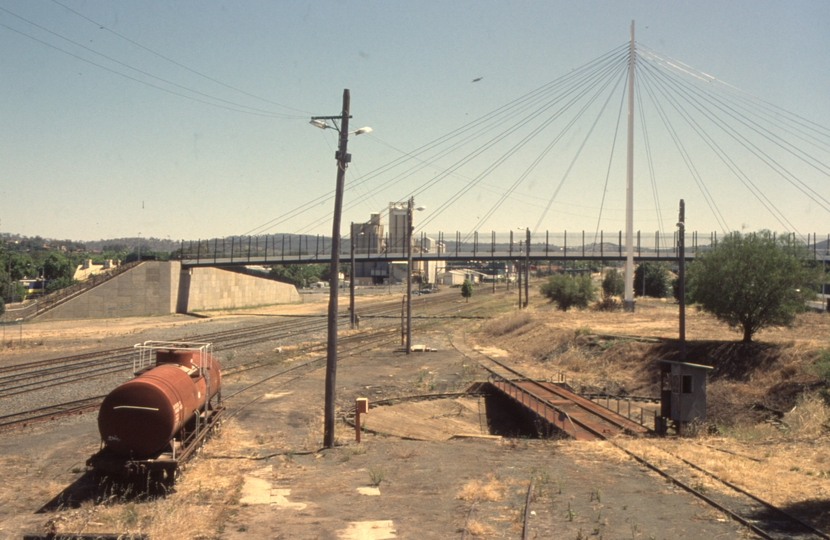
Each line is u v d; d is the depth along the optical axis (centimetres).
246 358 4100
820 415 2298
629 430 2377
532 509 1314
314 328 6322
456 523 1229
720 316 3650
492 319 6844
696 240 7419
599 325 5172
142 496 1441
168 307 8000
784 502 1351
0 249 9319
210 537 1148
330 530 1191
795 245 3631
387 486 1516
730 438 2206
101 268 15912
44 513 1325
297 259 8212
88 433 2078
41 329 5978
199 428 1853
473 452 1927
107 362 3834
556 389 3309
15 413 2359
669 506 1343
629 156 6962
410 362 4206
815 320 4912
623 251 7850
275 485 1522
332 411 1961
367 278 17912
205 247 8681
